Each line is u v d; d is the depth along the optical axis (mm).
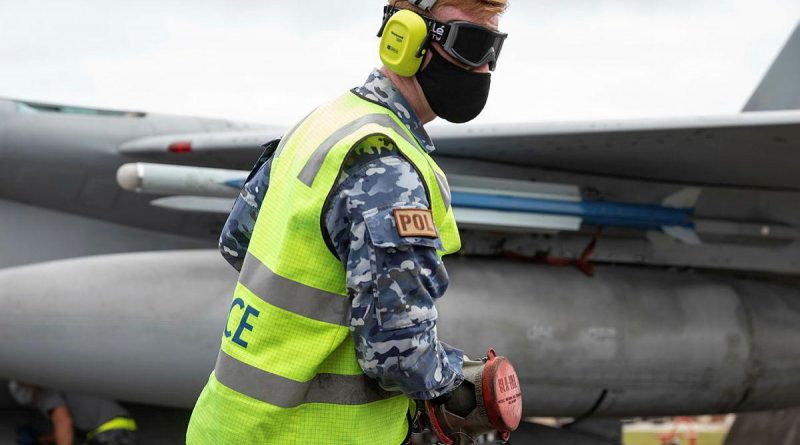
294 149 1850
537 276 6234
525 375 5922
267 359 1765
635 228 6578
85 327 5242
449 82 1866
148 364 5316
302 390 1776
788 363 6754
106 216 6617
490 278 6059
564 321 6023
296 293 1748
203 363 5340
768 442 8305
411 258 1678
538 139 5680
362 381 1824
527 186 6117
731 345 6523
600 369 6129
